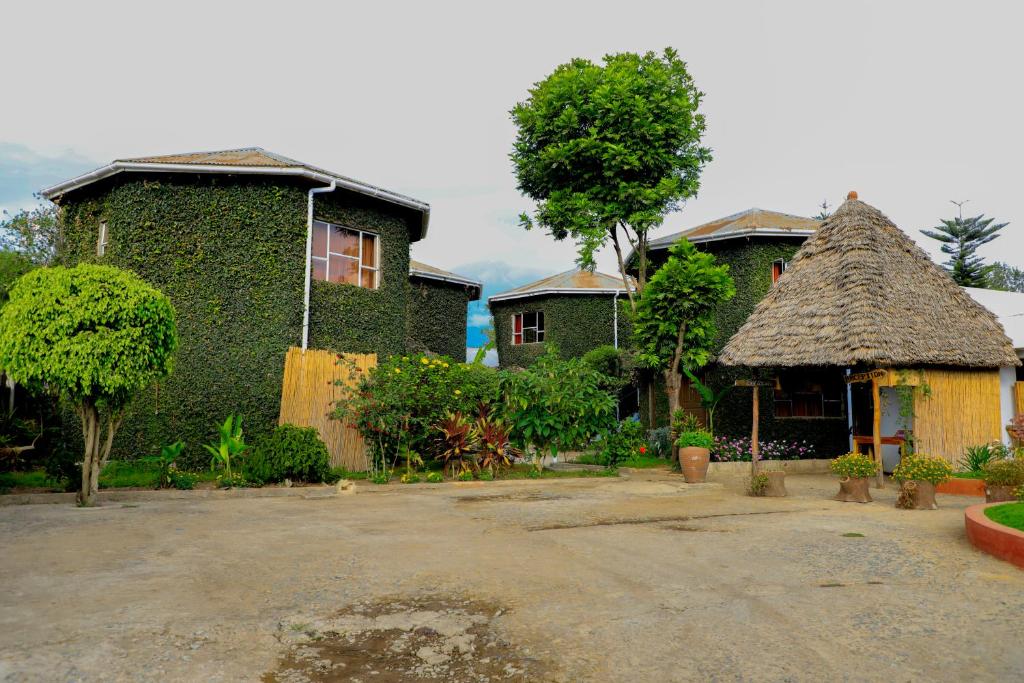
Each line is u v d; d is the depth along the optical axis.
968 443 12.85
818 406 18.48
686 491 11.64
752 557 6.07
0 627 4.04
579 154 19.48
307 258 14.56
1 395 14.84
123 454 13.34
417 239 19.45
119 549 6.30
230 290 13.97
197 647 3.79
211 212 14.08
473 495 10.94
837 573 5.47
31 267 15.30
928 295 13.26
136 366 9.46
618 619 4.30
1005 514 6.65
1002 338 13.55
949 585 5.07
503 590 4.98
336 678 3.41
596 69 19.47
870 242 13.59
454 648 3.83
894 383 12.16
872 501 10.21
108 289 9.34
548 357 14.44
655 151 19.11
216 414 13.56
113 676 3.34
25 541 6.66
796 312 13.73
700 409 20.41
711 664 3.53
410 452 12.93
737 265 19.80
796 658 3.60
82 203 15.16
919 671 3.42
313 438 11.88
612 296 27.33
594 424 14.03
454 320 25.67
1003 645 3.79
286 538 6.94
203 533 7.19
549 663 3.59
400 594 4.88
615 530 7.52
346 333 15.48
